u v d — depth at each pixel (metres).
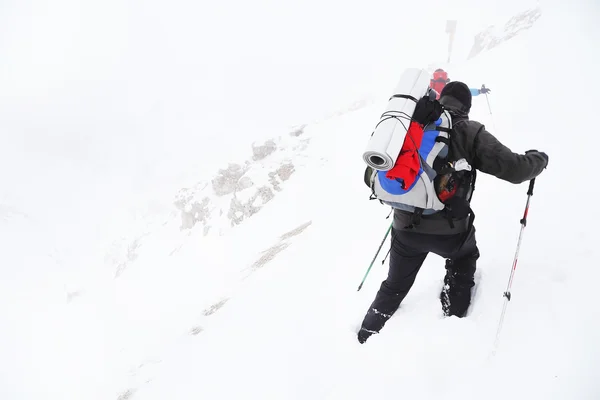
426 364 2.84
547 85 8.28
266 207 21.23
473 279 3.29
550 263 3.21
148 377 6.06
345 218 8.18
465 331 2.94
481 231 4.09
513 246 3.61
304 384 3.39
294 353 3.88
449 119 2.78
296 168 22.11
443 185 2.71
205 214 25.70
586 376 2.32
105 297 25.66
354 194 14.24
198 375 4.66
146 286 23.17
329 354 3.62
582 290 2.85
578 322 2.64
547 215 3.88
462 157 2.74
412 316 3.36
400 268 3.29
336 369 3.35
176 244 25.89
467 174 2.80
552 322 2.71
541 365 2.48
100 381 11.84
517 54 12.17
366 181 3.06
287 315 4.81
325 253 6.40
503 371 2.56
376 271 4.80
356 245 6.05
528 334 2.71
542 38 12.19
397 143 2.54
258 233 19.30
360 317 3.96
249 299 6.23
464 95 2.98
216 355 4.90
